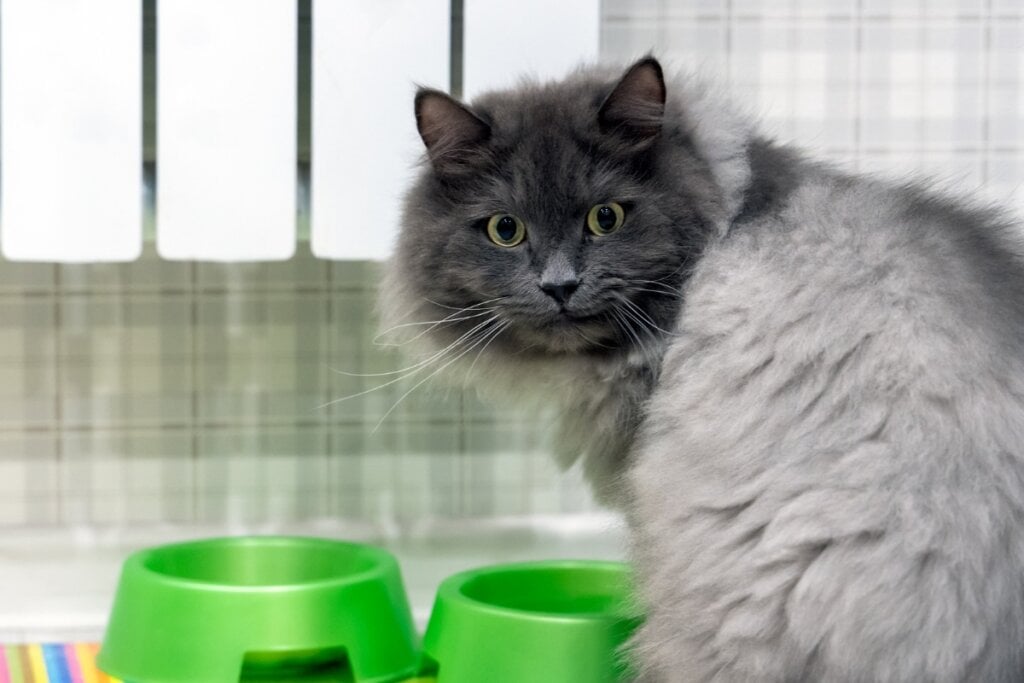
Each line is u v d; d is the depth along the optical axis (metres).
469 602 1.21
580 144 1.09
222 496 1.65
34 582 1.59
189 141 1.28
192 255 1.30
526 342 1.15
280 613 1.20
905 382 0.92
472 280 1.12
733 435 0.97
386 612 1.27
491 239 1.12
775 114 1.64
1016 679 0.89
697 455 0.99
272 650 1.19
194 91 1.28
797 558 0.91
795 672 0.92
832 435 0.93
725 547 0.96
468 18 1.34
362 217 1.32
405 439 1.67
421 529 1.67
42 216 1.27
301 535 1.65
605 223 1.09
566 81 1.20
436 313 1.19
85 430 1.62
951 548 0.87
